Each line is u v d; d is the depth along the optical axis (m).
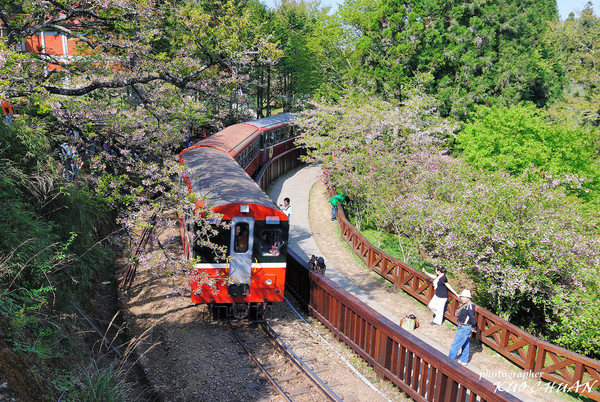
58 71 11.84
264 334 10.41
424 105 25.72
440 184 16.59
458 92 31.09
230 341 9.95
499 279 11.66
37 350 5.79
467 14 32.31
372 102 28.05
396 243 18.17
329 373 8.88
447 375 7.13
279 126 29.83
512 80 31.42
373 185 17.72
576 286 11.01
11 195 7.96
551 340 12.27
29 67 10.06
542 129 20.16
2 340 5.58
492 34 31.84
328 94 38.72
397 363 8.55
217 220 9.75
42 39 23.59
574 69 37.28
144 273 12.91
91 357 7.59
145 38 11.63
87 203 9.93
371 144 20.78
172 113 14.64
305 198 24.66
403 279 13.61
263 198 11.09
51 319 7.24
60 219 9.12
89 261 9.39
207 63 12.81
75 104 10.70
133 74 11.83
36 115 10.81
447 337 10.88
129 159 10.70
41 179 8.55
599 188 19.27
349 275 14.70
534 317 13.09
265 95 45.19
